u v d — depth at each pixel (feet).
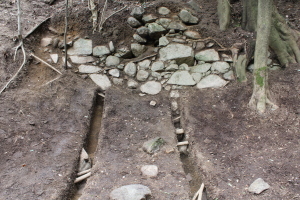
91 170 11.10
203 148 12.16
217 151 11.90
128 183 10.31
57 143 12.17
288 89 14.16
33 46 16.61
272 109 13.39
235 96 14.92
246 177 10.40
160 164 11.42
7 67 14.99
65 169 10.98
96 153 12.09
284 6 19.08
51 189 10.01
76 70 16.58
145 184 10.27
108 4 18.30
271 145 11.80
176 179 10.64
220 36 16.97
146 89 16.30
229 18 17.53
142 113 14.65
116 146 12.43
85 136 13.00
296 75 14.82
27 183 10.11
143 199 9.25
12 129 12.26
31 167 10.82
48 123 13.09
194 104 14.94
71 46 17.24
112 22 17.37
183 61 16.72
